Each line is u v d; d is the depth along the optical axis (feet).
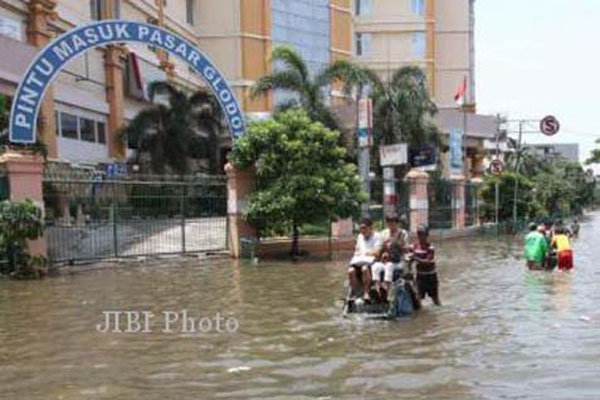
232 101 81.20
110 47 112.37
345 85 111.14
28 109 67.31
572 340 29.14
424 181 98.12
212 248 72.33
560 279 52.29
